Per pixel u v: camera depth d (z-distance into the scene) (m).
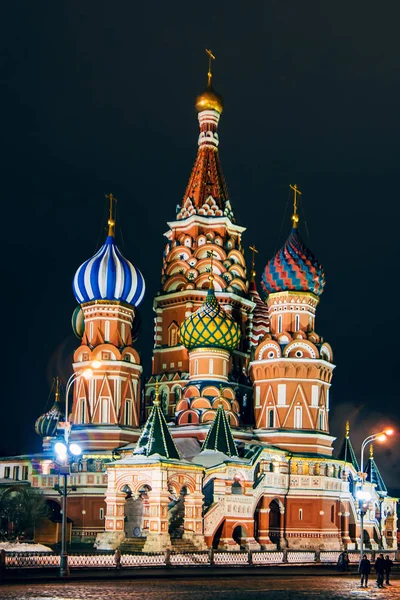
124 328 96.75
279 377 95.44
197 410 91.69
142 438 74.12
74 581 51.09
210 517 77.75
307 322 97.75
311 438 94.06
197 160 109.25
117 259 97.00
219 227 105.38
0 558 50.94
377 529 104.88
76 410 94.44
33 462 92.12
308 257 98.94
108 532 72.19
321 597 44.31
